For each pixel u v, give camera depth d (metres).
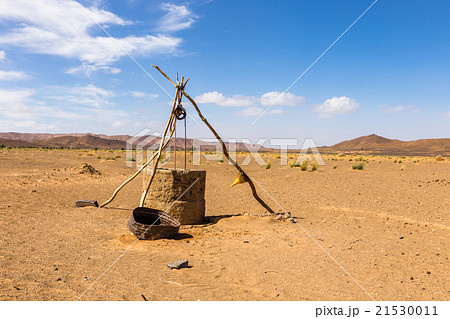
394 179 20.06
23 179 16.05
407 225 9.15
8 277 4.93
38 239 7.06
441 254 6.58
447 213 10.66
